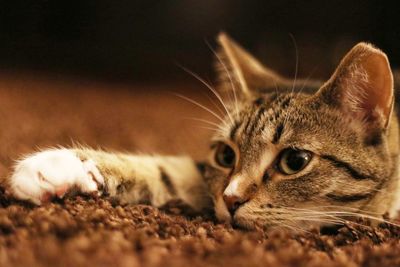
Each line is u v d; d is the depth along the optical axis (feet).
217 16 5.82
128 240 1.44
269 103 1.86
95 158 1.69
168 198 1.82
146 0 5.88
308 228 1.69
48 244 1.36
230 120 1.88
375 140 1.80
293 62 4.54
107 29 5.87
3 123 2.51
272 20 5.57
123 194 1.72
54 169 1.61
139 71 5.21
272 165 1.74
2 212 1.51
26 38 5.57
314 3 5.30
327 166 1.73
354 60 1.76
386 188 1.82
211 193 1.85
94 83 4.55
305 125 1.76
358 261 1.47
